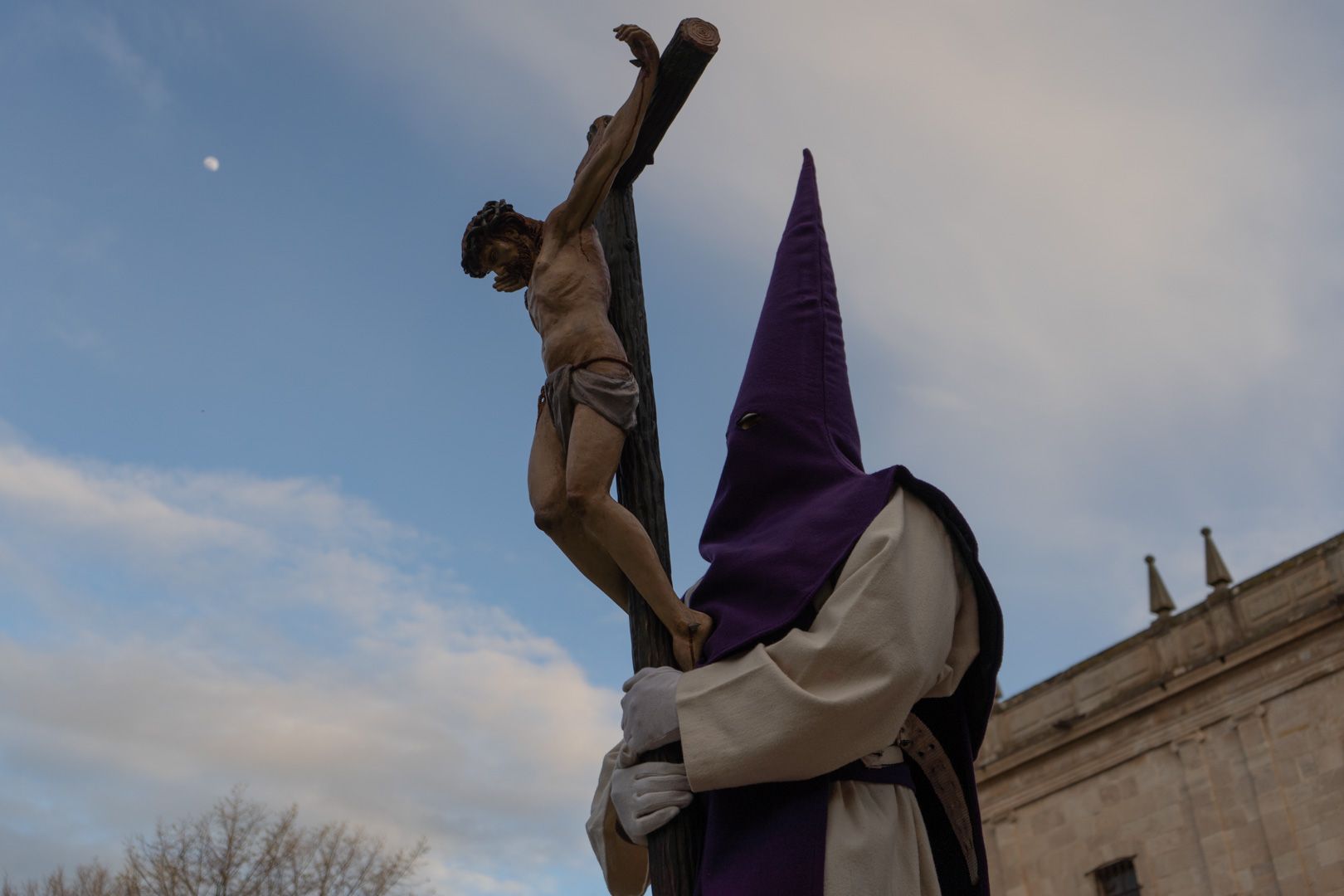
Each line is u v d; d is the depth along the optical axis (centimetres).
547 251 448
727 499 434
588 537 427
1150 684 2534
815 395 438
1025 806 2694
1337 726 2261
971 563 396
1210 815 2384
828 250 480
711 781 354
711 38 465
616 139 443
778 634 371
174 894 2480
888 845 363
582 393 418
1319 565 2388
